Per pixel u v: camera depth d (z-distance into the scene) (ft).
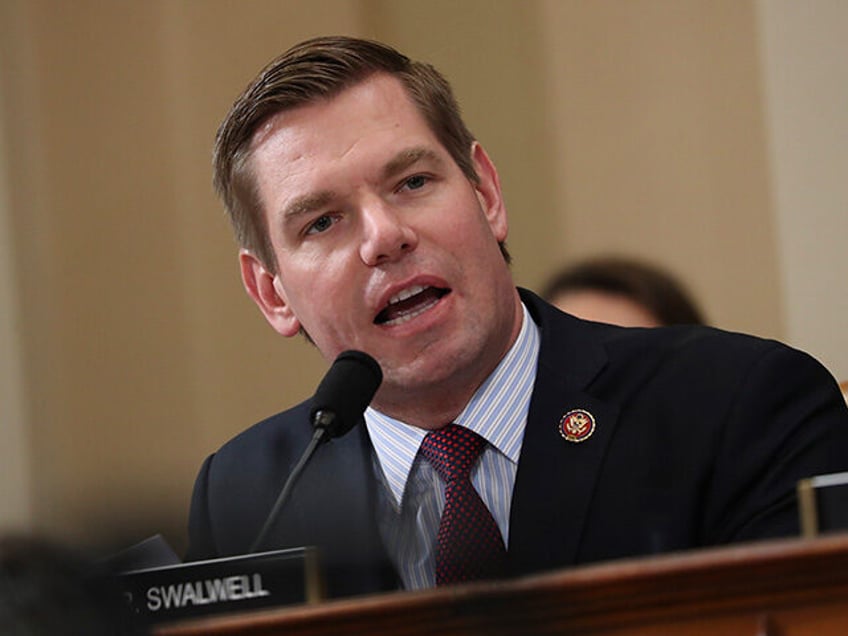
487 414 16.01
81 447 35.99
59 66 36.78
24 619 6.19
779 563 8.43
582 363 16.26
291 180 16.07
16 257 36.32
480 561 15.03
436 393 15.89
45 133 36.68
